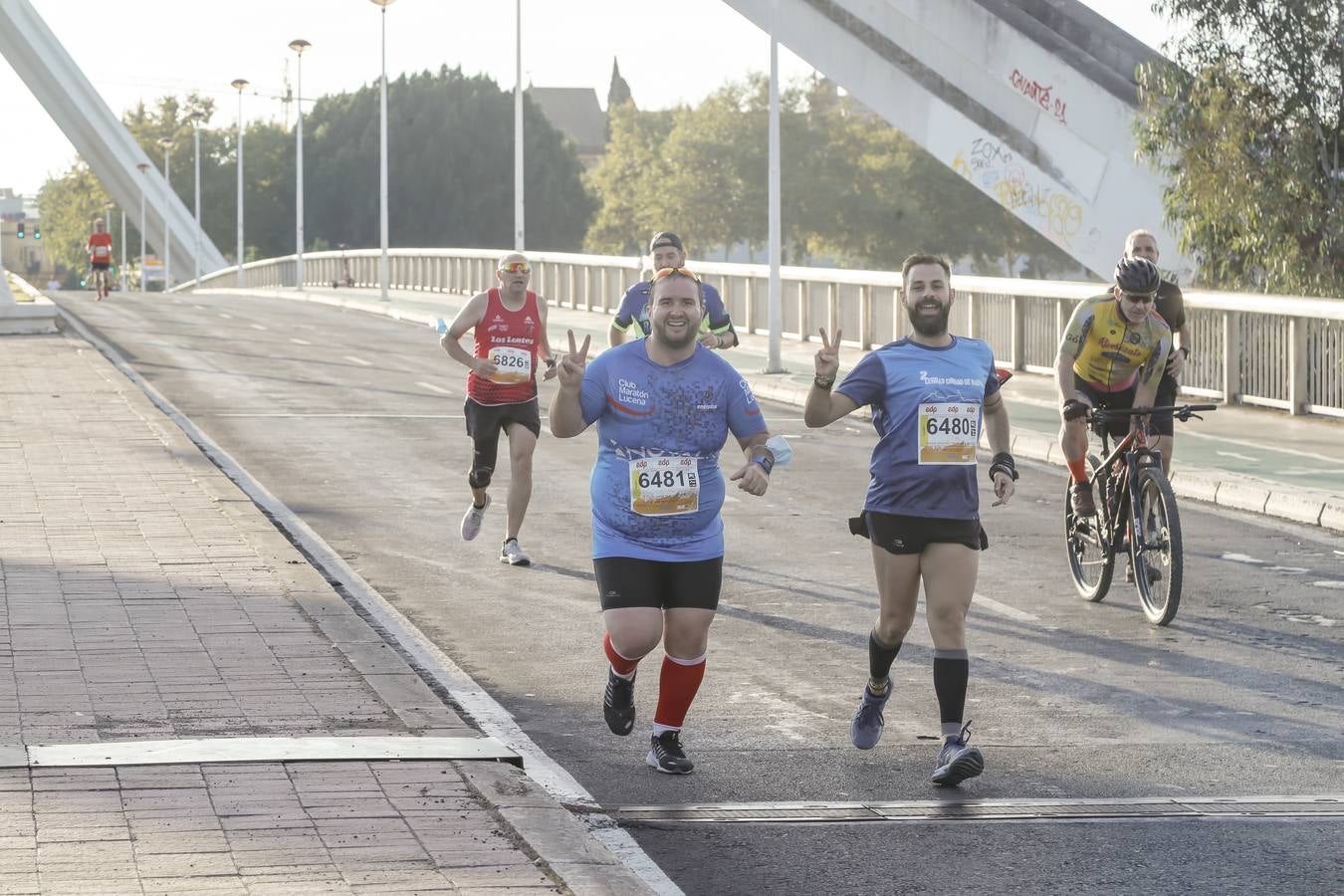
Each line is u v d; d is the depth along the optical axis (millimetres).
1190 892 10180
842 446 35188
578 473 30672
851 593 20344
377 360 53938
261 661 14555
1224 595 20234
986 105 68375
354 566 21828
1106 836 11289
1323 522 25469
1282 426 36000
